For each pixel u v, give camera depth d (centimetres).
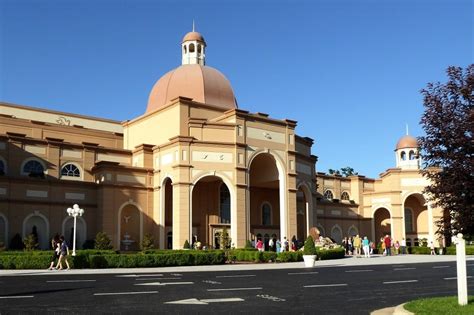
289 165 5112
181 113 4912
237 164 4700
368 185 7425
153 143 5238
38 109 5450
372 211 7144
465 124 1308
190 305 1432
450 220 1395
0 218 4238
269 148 4984
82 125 5741
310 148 5800
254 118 4922
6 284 1978
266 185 5453
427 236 6888
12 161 4603
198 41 5928
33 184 4447
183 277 2380
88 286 1909
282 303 1491
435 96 1380
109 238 4559
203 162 4603
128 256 3072
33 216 4409
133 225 4781
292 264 3544
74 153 4953
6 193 4294
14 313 1273
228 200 5162
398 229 6744
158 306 1405
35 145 4759
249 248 4259
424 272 2773
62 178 4856
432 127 1375
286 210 4988
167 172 4719
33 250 3966
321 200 6775
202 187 5003
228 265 3412
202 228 4931
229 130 4794
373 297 1644
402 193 6812
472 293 1772
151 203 4891
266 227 5469
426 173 1438
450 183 1333
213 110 5188
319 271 2842
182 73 5588
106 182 4672
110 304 1435
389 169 6925
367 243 4719
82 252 3497
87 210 4688
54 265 2948
